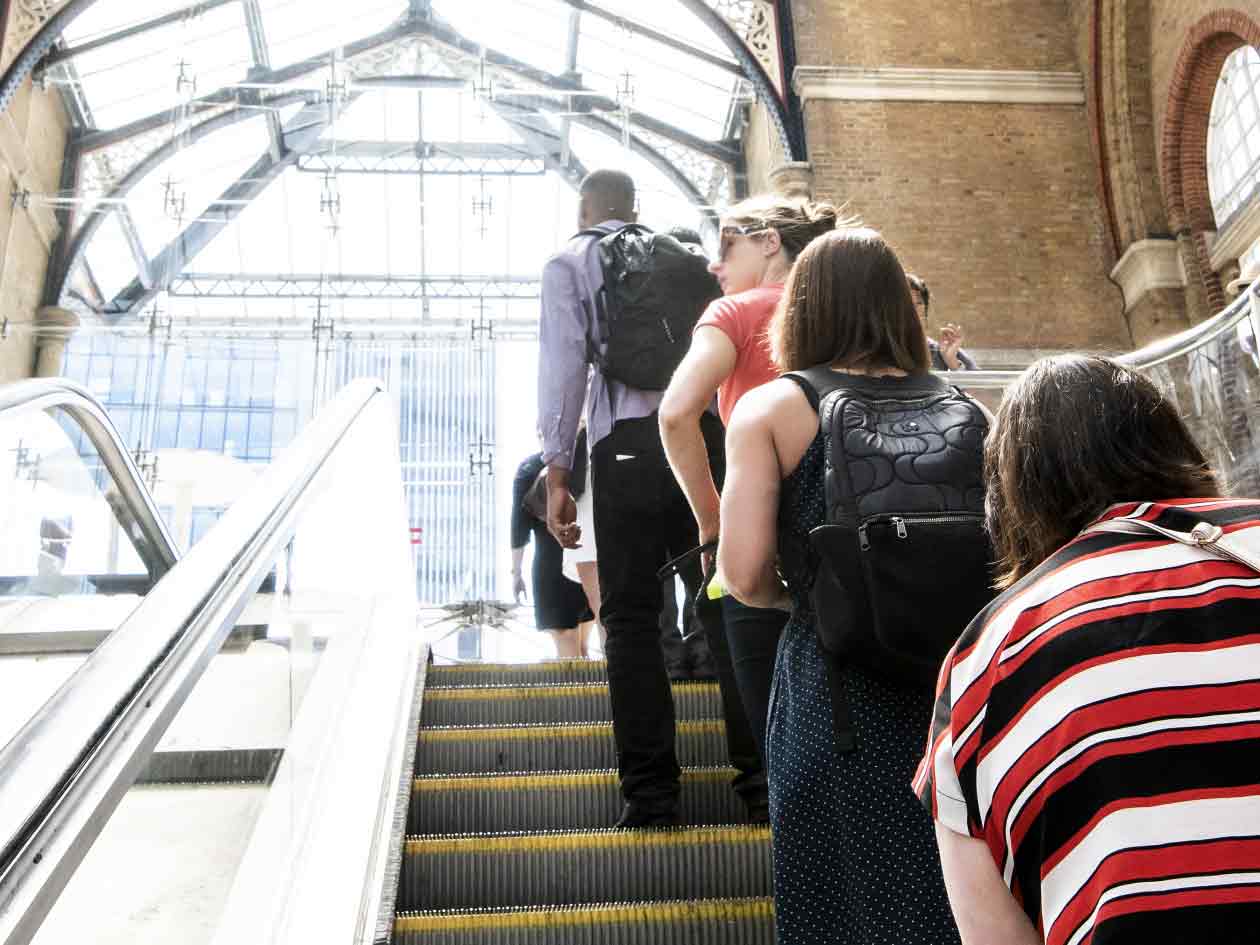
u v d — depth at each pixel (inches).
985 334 510.3
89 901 52.4
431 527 537.3
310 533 111.0
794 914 68.9
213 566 73.6
